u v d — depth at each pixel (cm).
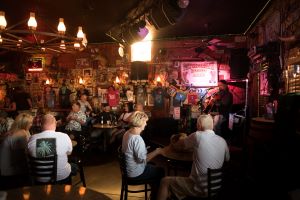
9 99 871
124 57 871
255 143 373
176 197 291
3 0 491
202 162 281
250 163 387
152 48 845
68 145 336
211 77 803
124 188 350
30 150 316
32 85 940
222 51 798
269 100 493
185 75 820
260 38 638
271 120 372
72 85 913
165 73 838
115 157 649
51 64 927
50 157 310
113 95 864
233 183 420
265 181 341
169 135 808
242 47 779
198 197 281
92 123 736
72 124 646
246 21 637
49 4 505
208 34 779
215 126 671
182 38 821
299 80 384
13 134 340
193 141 295
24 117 353
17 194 212
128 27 587
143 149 332
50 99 926
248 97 750
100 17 580
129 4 498
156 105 844
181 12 434
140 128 348
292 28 420
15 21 600
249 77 740
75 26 650
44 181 313
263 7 535
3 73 942
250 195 377
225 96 686
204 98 803
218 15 586
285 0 455
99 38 806
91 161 613
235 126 692
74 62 913
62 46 468
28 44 454
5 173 335
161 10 443
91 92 897
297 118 295
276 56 483
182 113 800
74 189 224
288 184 295
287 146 299
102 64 890
